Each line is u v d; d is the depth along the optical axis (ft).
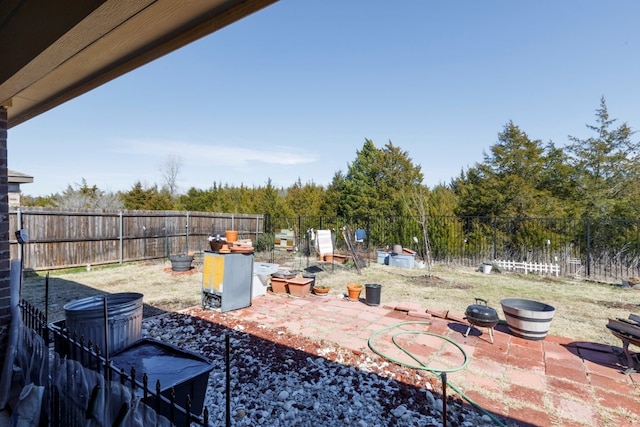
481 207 50.39
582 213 47.91
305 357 13.14
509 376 12.05
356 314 19.19
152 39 5.48
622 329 13.06
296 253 46.34
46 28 5.36
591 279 32.22
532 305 16.90
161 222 39.75
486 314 15.12
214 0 4.34
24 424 7.55
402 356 13.47
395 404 9.99
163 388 6.38
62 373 7.32
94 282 26.94
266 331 15.90
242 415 9.23
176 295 23.09
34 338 8.98
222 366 12.21
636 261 33.53
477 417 9.43
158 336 15.07
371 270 35.47
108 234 34.63
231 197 73.56
